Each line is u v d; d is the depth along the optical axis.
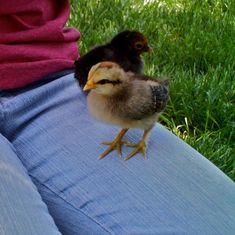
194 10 1.16
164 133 0.55
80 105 0.56
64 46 0.60
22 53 0.55
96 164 0.51
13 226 0.41
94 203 0.48
